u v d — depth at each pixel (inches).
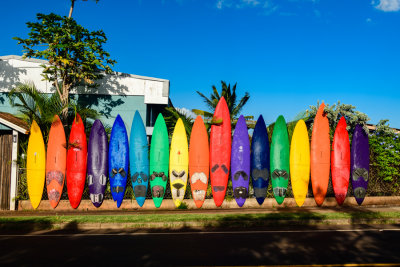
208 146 434.6
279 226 311.1
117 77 577.6
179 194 420.5
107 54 500.7
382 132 466.6
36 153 414.3
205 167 426.0
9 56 571.8
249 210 397.1
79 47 475.2
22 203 406.6
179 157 428.5
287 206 425.1
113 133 430.6
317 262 188.7
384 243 235.3
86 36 490.0
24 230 299.6
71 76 502.0
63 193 425.4
